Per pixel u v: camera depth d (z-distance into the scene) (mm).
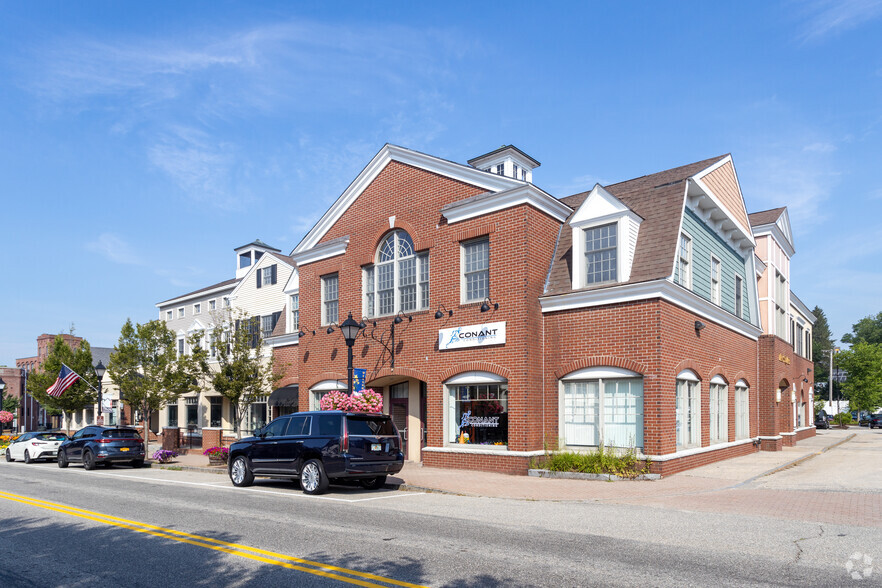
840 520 10195
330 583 6711
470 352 18688
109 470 22750
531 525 10000
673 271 16156
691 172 18828
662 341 15984
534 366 17656
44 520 10945
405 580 6785
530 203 18016
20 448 28047
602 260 17578
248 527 9961
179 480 18453
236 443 16672
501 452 17562
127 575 7172
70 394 38781
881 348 67062
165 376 29281
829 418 68062
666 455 15852
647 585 6504
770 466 18344
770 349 25781
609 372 16734
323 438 14523
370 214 22406
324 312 23984
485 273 18859
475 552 8062
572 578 6797
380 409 17938
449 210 19609
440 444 19203
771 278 27016
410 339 20438
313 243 24594
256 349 26781
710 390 20016
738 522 10078
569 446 17453
